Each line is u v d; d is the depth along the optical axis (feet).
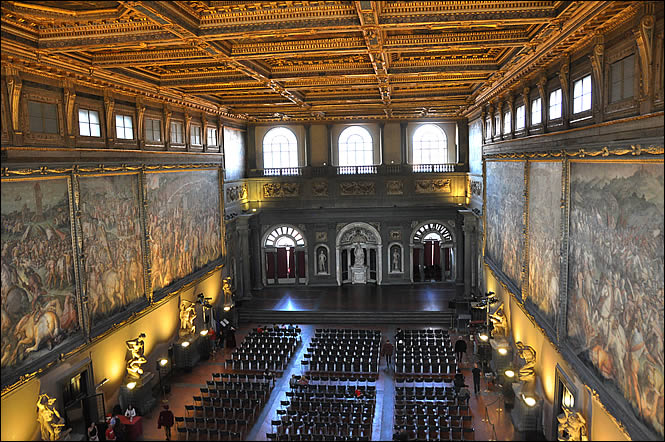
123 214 68.33
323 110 113.60
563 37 47.21
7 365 46.47
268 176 131.44
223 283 108.78
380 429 64.54
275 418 68.13
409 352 86.38
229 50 57.77
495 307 89.25
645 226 34.09
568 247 50.08
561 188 50.98
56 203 54.13
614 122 40.29
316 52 57.41
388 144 131.13
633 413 35.91
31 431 50.21
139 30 48.39
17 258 48.16
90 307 60.29
